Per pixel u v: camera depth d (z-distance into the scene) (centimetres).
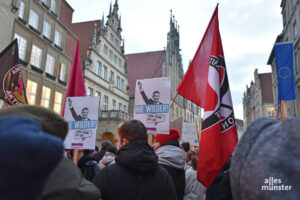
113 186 207
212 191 465
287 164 75
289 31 2189
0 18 1429
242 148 98
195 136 966
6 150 67
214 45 441
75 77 556
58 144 81
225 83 424
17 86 601
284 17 2416
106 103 2844
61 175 123
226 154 376
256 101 4638
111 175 211
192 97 483
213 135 376
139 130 237
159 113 450
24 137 71
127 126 240
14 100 596
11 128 74
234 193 96
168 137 342
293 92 926
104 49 2850
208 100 404
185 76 491
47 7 1892
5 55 618
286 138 81
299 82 1891
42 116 124
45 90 1833
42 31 1820
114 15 3152
